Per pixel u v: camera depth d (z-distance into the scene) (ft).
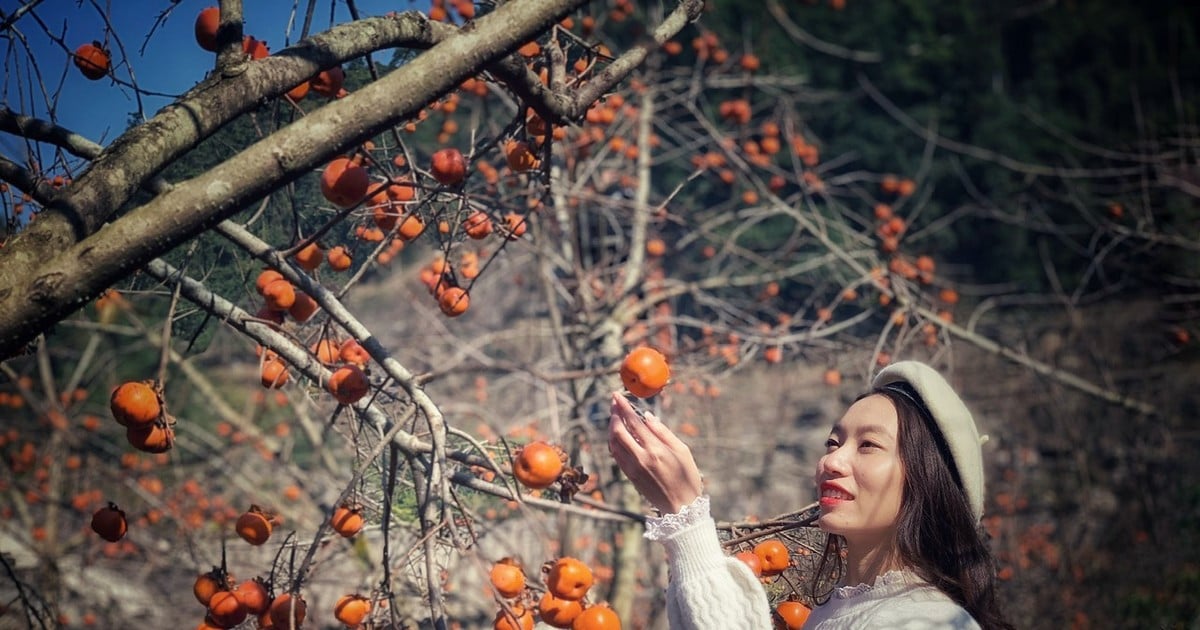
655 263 20.24
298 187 10.05
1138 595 21.65
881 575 5.90
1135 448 25.45
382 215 8.48
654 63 19.67
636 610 19.52
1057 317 32.48
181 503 21.66
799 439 27.66
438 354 22.20
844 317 23.34
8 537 22.43
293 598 6.46
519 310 27.27
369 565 13.55
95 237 5.38
